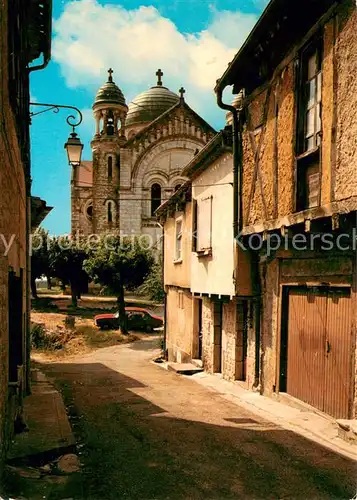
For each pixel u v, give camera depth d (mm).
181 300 17984
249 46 9148
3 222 5223
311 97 7848
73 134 10859
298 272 8953
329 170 7012
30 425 7730
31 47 10633
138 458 6141
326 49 7180
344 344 7430
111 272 27047
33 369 15383
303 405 8602
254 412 8719
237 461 5949
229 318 12945
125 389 11531
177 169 38031
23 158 9156
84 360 20078
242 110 10484
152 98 43812
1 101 4793
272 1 7707
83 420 8312
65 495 4980
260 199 9508
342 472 5562
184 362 17188
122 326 27266
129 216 37281
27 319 10852
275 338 9805
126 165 37375
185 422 7922
